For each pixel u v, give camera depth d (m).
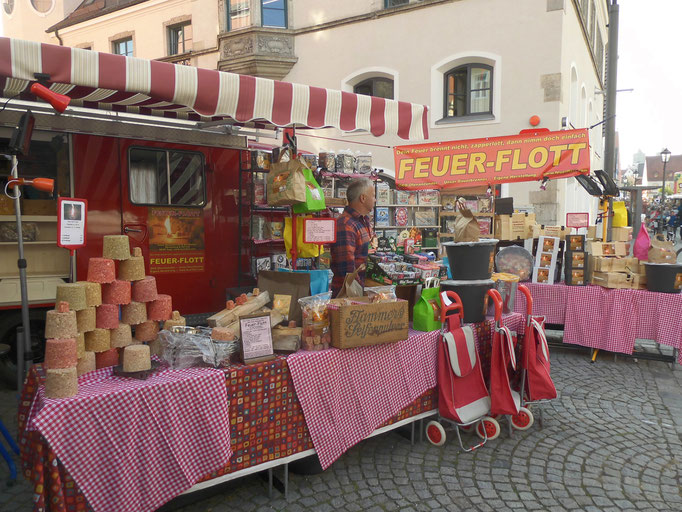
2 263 4.48
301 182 3.70
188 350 2.60
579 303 5.55
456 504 2.86
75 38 17.12
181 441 2.40
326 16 12.42
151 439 2.32
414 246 7.82
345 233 3.89
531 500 2.91
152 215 4.90
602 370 5.24
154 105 4.56
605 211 6.16
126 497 2.24
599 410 4.20
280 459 2.80
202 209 5.22
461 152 5.14
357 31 12.12
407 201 8.73
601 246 5.65
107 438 2.20
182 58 14.62
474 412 3.51
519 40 10.52
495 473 3.20
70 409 2.10
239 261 5.50
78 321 2.43
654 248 5.24
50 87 3.71
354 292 3.25
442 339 3.44
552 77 10.27
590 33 15.55
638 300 5.26
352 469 3.24
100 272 2.51
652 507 2.85
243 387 2.63
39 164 4.72
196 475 2.46
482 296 3.73
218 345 2.61
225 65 13.09
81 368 2.46
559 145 4.76
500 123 10.84
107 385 2.32
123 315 2.68
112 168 4.66
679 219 23.41
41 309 4.59
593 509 2.82
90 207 4.57
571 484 3.08
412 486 3.05
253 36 12.53
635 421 3.99
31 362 3.15
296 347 2.87
